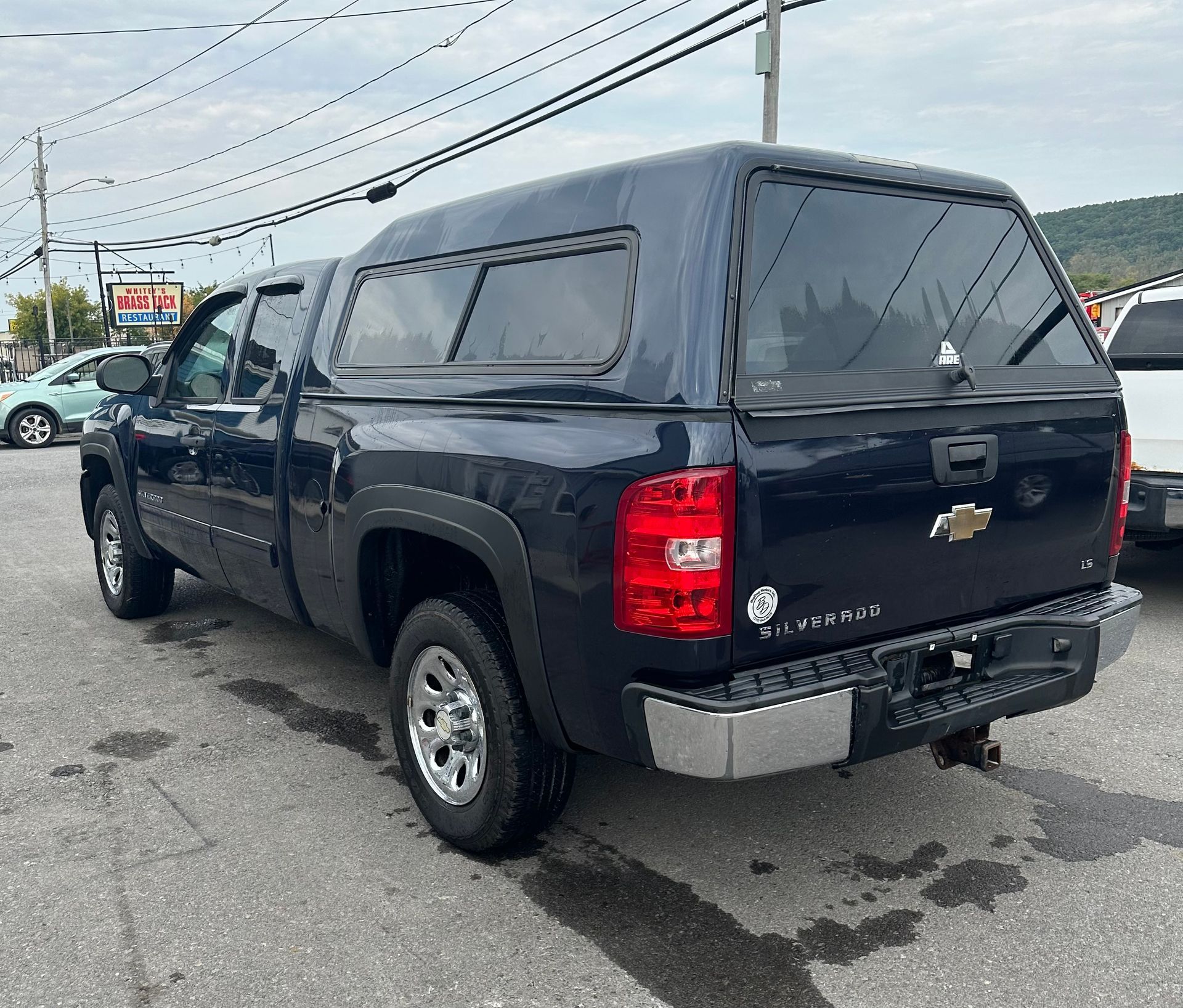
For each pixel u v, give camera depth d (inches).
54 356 1636.3
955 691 114.7
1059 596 128.6
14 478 546.0
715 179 102.5
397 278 145.8
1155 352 240.8
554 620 107.5
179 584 283.9
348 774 155.0
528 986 101.6
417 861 127.6
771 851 128.5
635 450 98.7
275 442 161.5
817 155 110.1
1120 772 151.0
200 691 194.2
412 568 142.3
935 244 120.0
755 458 96.7
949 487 111.4
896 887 119.6
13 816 141.6
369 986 102.2
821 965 104.3
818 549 101.7
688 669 96.6
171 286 2089.1
